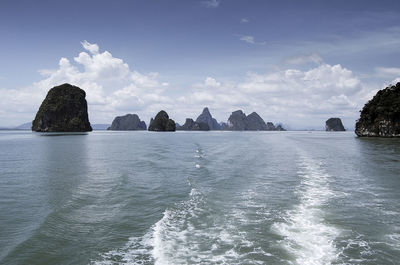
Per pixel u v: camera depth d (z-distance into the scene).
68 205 12.13
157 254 7.52
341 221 9.85
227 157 30.66
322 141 67.50
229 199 12.96
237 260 7.12
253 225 9.57
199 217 10.50
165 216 10.64
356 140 70.75
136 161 27.22
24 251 7.73
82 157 30.94
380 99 86.88
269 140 74.69
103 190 14.95
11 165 24.53
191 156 31.78
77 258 7.39
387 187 15.28
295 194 13.81
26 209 11.62
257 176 18.75
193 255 7.44
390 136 81.19
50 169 22.19
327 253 7.44
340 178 17.95
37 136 94.38
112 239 8.57
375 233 8.76
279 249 7.71
